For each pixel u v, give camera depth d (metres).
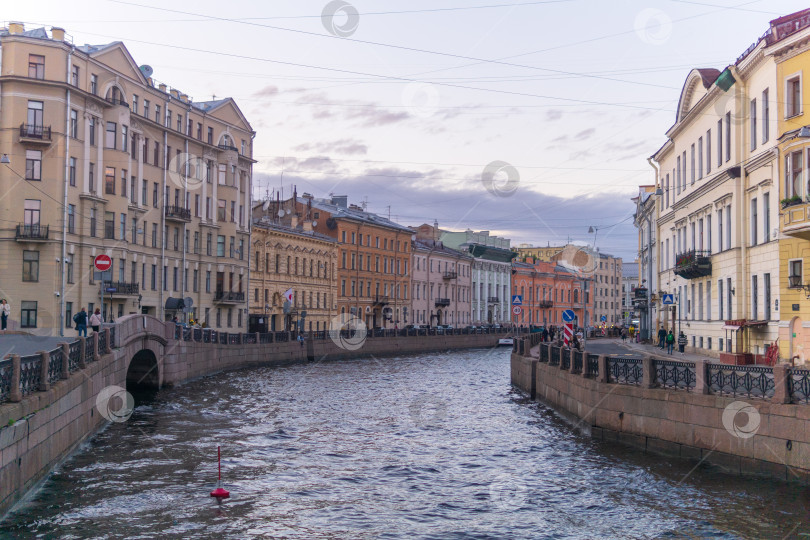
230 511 15.23
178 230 56.72
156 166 54.09
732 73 33.97
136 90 51.75
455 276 100.25
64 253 44.44
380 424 26.75
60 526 13.83
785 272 29.38
